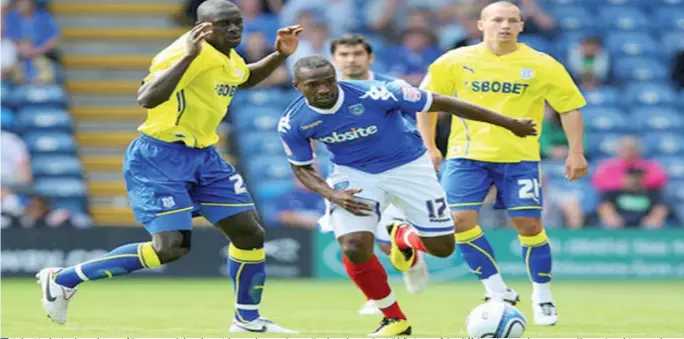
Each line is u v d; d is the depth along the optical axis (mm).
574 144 25453
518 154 25141
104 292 35969
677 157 49500
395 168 21578
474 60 25359
